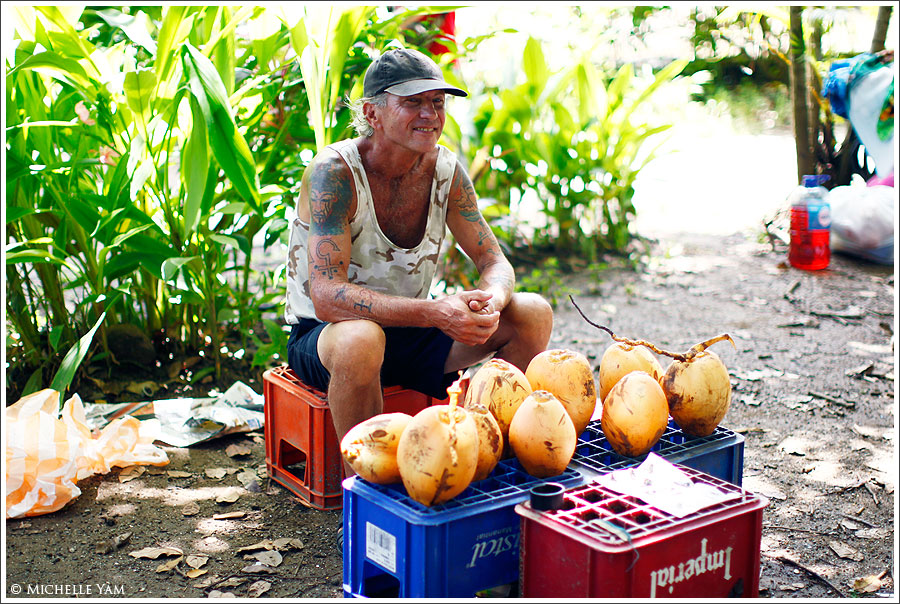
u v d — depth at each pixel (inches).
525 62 219.5
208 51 138.2
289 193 142.3
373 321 93.4
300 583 89.0
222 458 118.8
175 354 151.2
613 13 330.6
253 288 195.6
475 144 222.8
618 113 241.9
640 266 221.6
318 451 102.6
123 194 134.0
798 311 184.7
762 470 114.5
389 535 78.0
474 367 155.6
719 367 89.7
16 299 137.2
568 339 170.2
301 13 137.0
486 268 105.9
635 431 84.7
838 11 281.6
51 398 105.0
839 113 212.2
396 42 146.7
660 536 71.1
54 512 102.9
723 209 276.1
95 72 132.4
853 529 99.1
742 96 391.2
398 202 102.0
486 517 77.1
